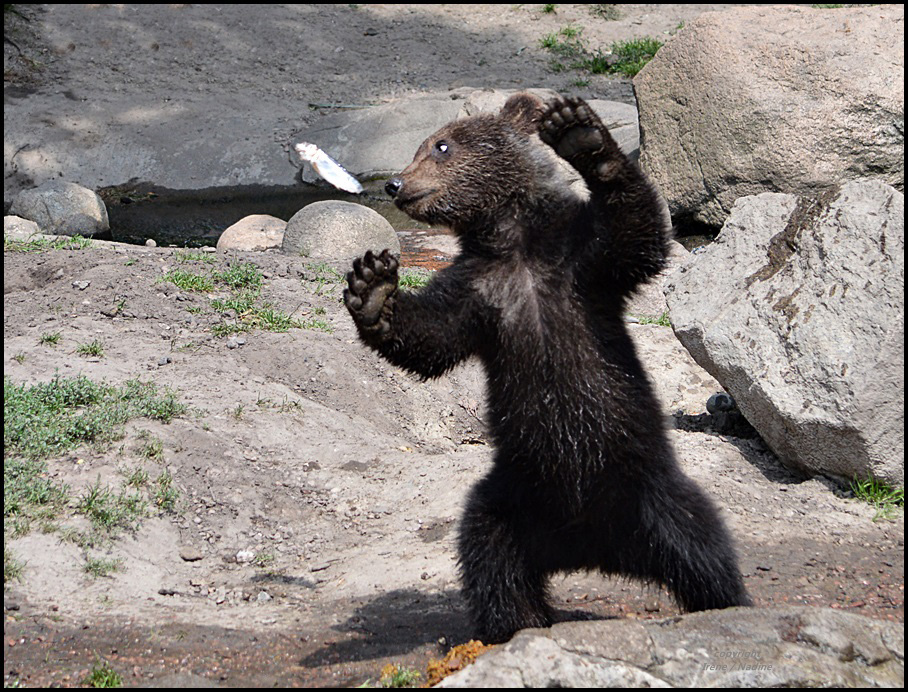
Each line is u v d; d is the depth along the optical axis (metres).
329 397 14.70
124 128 31.41
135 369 14.25
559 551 8.76
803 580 9.97
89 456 11.82
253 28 37.88
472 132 8.67
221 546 11.20
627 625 7.16
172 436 12.48
